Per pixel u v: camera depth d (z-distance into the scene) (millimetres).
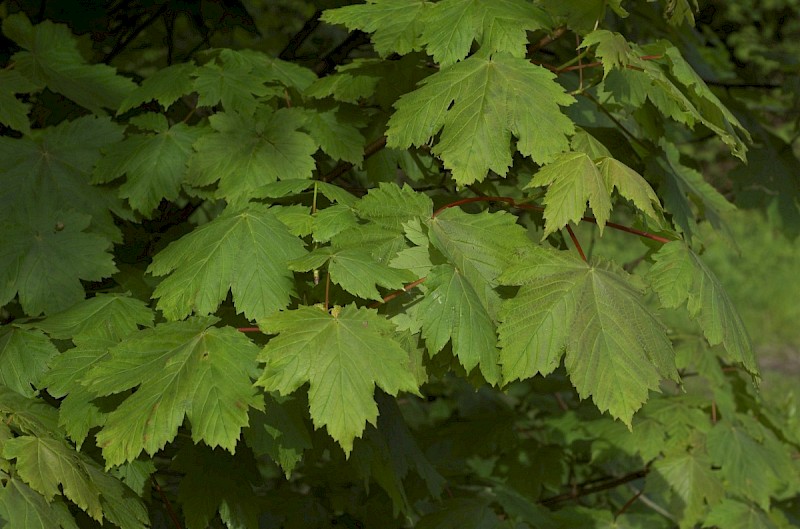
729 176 3061
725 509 2914
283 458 1646
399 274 1535
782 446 3148
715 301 1685
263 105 2111
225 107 2055
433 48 1782
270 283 1613
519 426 3617
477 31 1771
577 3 1810
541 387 3355
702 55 3793
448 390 3969
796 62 3357
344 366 1389
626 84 1984
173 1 2869
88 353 1646
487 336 1552
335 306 1482
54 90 2166
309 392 1370
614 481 3391
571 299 1551
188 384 1457
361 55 3254
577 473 3721
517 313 1537
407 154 2295
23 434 1531
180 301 1604
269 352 1388
